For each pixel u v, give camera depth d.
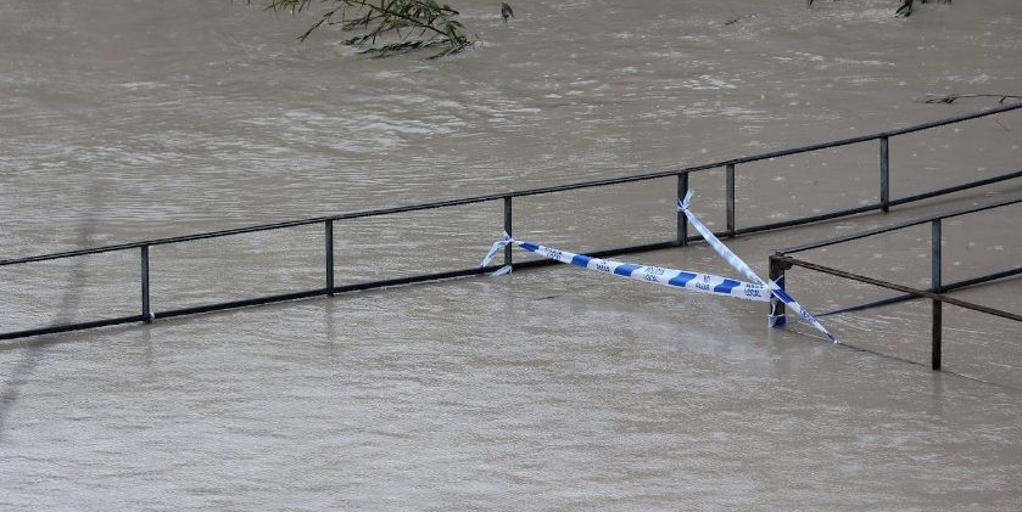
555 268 50.00
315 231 56.69
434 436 33.94
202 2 104.19
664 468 31.64
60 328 42.97
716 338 41.31
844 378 37.50
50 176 69.50
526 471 31.64
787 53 84.94
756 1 96.56
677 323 42.97
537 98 80.69
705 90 79.25
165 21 100.75
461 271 48.88
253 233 56.56
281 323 43.78
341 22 99.94
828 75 80.12
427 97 82.12
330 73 88.44
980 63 80.62
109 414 35.97
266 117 79.81
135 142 75.81
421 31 95.19
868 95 75.69
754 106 75.31
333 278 47.53
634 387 37.09
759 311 44.16
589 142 71.25
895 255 49.88
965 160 63.09
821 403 35.59
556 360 39.47
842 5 94.12
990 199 56.84
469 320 43.59
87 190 66.44
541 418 34.97
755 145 68.12
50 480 31.77
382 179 66.50
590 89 81.44
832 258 49.88
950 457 31.98
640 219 56.88
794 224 54.38
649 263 49.94
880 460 31.89
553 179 64.75
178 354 40.91
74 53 95.06
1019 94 74.31
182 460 32.78
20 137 77.44
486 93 82.25
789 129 70.44
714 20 93.19
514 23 96.38
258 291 47.94
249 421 35.22
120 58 94.00
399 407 35.97
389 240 54.81
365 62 90.50
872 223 54.28
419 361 39.69
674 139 70.44
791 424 34.19
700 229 46.84
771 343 40.75
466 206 60.47
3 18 101.25
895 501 29.67
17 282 50.12
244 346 41.50
